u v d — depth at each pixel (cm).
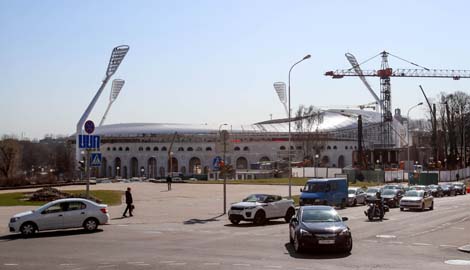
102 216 2688
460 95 12938
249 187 6969
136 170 18188
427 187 7000
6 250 1994
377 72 16238
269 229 2788
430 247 2094
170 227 2892
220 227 2897
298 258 1781
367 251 1961
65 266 1625
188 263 1678
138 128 18712
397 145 16462
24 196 4834
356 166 11469
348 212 4131
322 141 15900
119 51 17388
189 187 6988
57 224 2550
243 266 1619
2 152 10344
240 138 17475
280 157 16075
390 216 3812
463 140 12794
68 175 13450
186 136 17725
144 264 1659
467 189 8925
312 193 4241
